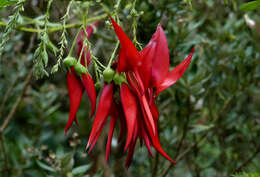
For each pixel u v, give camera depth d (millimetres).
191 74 695
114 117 523
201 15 815
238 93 775
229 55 768
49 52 542
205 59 779
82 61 536
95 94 515
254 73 793
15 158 829
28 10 638
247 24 753
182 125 714
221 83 771
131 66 500
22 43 838
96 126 508
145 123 511
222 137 848
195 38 753
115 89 516
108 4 682
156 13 654
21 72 855
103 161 823
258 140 843
